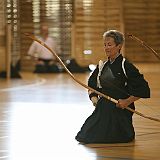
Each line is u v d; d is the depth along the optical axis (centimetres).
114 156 954
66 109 1661
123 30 4209
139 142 1091
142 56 4375
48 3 4056
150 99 1927
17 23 3934
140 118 1438
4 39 3241
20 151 1005
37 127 1298
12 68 3256
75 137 1122
